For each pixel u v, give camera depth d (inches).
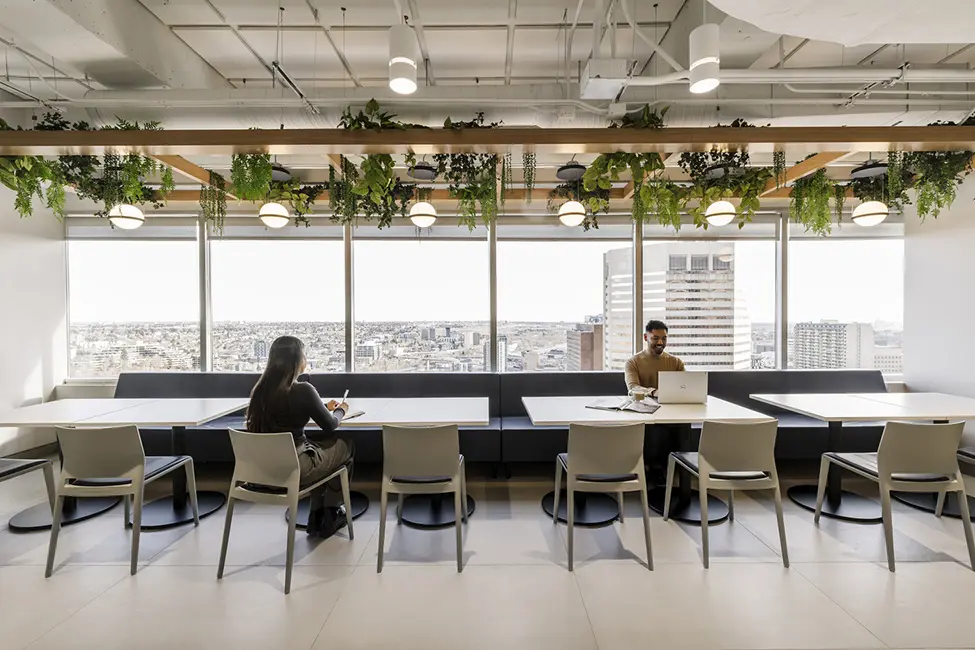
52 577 103.0
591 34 133.0
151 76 124.6
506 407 198.7
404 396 199.9
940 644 80.9
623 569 106.1
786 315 220.8
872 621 87.2
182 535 123.2
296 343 117.6
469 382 201.0
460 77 156.7
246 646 81.7
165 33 128.0
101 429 104.2
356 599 95.3
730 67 130.7
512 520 132.6
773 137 119.0
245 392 199.3
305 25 128.7
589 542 118.9
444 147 122.6
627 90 126.1
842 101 126.2
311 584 100.7
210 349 221.1
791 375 201.9
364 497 148.9
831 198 202.5
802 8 77.6
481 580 102.1
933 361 192.4
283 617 89.6
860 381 200.7
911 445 104.1
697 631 85.1
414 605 93.4
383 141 119.3
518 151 126.4
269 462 102.1
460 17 125.6
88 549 115.5
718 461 108.0
